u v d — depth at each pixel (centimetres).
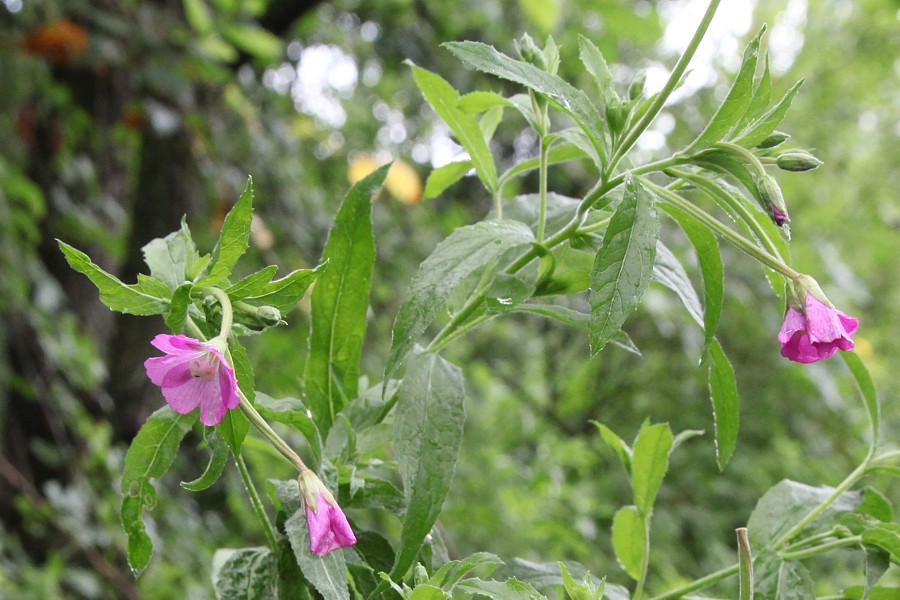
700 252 53
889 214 268
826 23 248
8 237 135
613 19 163
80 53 135
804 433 210
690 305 54
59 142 156
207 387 48
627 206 50
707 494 206
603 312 49
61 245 49
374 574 53
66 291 157
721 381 56
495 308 53
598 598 50
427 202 209
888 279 253
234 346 50
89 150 170
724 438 56
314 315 56
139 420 151
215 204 155
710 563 196
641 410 231
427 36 207
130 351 152
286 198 169
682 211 53
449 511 145
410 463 52
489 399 204
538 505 155
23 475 145
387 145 253
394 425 52
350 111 246
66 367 143
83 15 140
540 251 54
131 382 151
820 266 183
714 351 55
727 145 52
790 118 238
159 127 134
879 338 248
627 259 49
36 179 155
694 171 55
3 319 144
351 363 56
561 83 52
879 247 244
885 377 221
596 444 227
